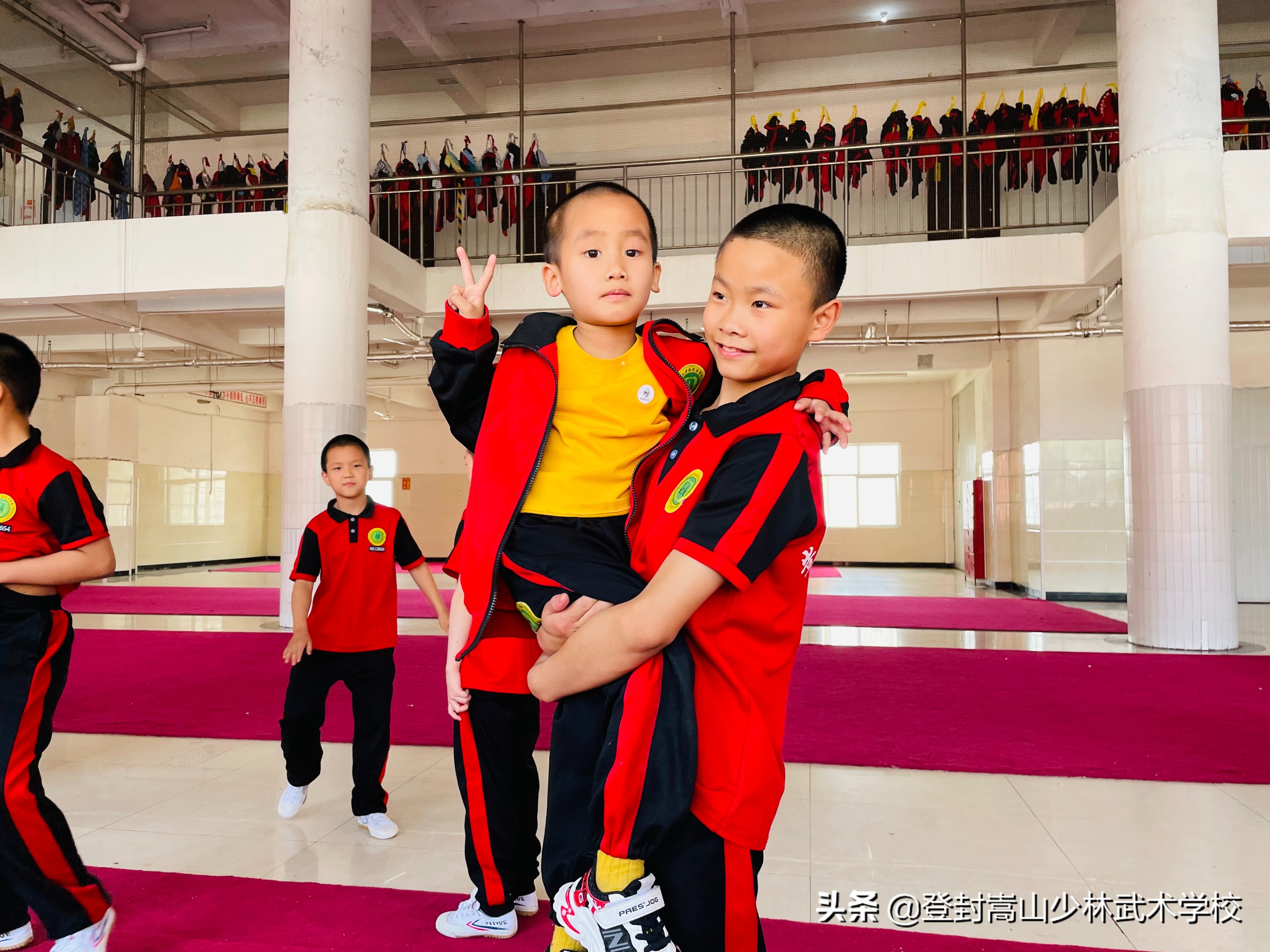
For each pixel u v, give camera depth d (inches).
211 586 542.6
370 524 116.2
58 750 160.6
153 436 683.4
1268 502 465.1
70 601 435.5
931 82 480.4
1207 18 280.2
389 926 88.0
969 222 440.5
